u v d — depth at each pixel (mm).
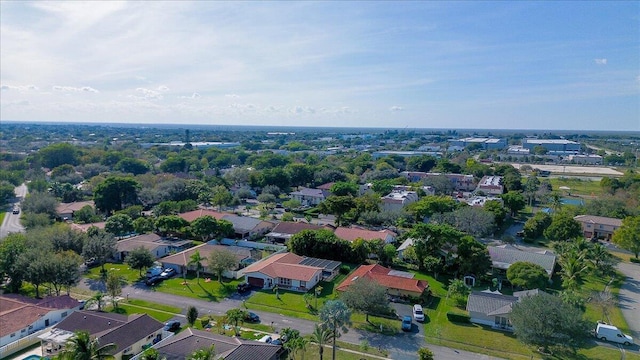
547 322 50625
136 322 54875
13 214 130000
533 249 98562
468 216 104312
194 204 130250
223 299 69500
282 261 80688
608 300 67188
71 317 56438
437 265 79875
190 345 48250
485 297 64500
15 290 70500
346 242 88625
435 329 59781
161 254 91562
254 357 46750
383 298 60688
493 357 52594
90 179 170500
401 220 110688
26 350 53250
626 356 53219
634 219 96375
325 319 47469
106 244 82938
